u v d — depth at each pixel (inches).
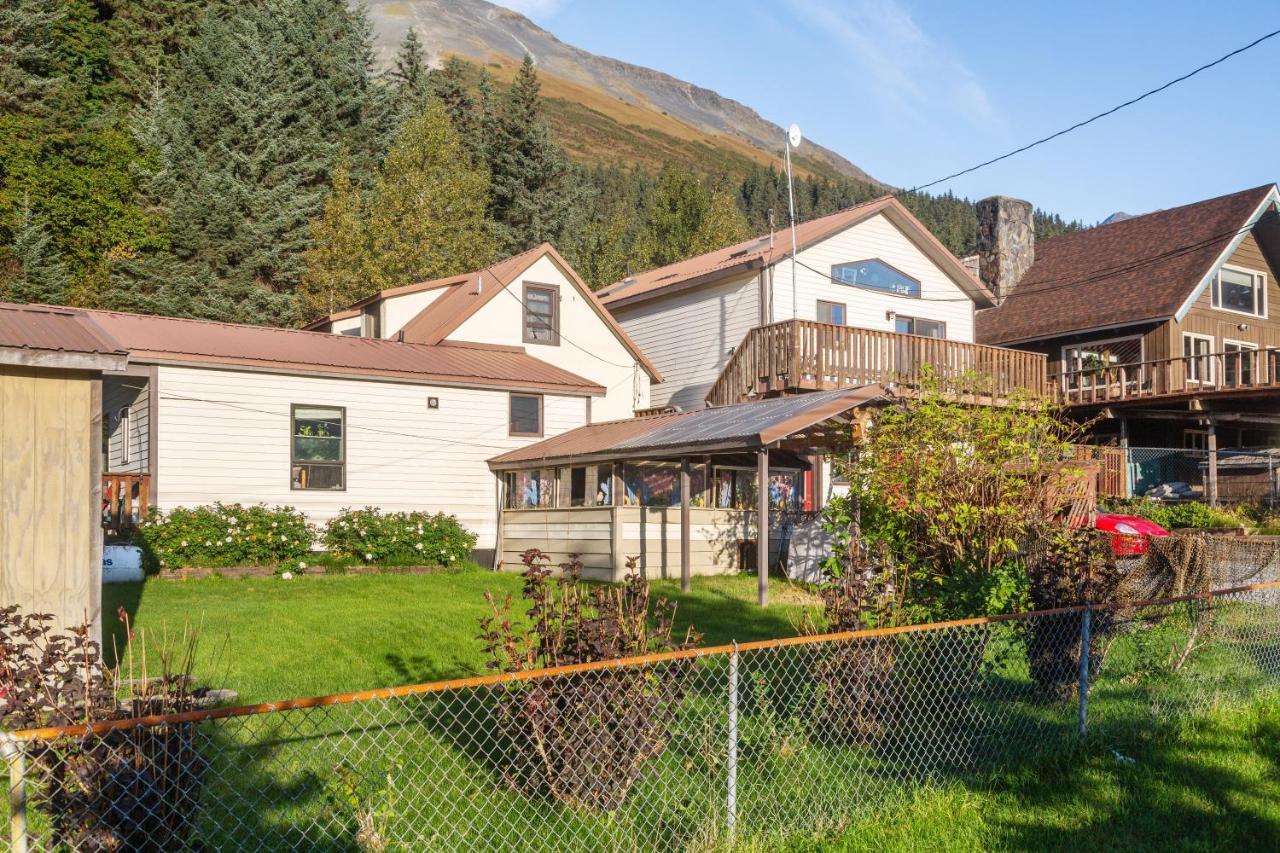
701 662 354.6
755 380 864.3
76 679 186.2
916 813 234.7
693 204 2080.5
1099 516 652.7
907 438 393.7
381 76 1870.1
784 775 249.3
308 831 210.1
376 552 692.7
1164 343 1127.0
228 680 338.0
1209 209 1248.2
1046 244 1446.9
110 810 168.2
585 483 708.0
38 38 1437.0
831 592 297.4
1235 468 1039.6
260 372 719.7
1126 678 353.4
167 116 1453.0
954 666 302.5
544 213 2017.7
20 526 301.7
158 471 675.4
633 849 203.9
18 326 314.3
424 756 256.8
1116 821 235.5
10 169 1301.7
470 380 808.9
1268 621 424.5
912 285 1048.8
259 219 1446.9
